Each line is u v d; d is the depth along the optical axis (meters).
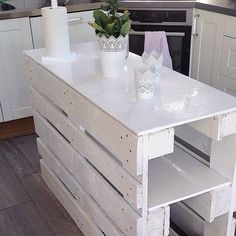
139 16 3.08
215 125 1.36
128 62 1.86
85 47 2.12
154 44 2.22
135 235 1.40
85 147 1.65
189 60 3.15
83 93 1.51
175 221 1.94
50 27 1.85
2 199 2.28
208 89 1.53
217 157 1.57
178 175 1.58
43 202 2.24
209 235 1.74
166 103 1.40
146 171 1.29
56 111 1.89
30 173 2.54
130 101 1.42
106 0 1.64
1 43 2.77
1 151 2.84
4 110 2.97
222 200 1.55
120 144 1.33
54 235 1.98
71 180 1.92
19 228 2.04
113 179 1.47
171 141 1.28
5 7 3.04
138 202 1.33
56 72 1.75
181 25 3.03
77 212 1.96
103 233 1.74
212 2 2.85
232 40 2.66
